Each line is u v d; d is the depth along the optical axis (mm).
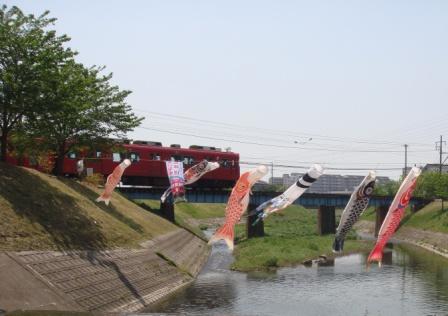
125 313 25469
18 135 40906
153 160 62156
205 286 38094
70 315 21562
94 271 28906
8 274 22766
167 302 31484
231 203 18641
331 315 30328
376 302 34125
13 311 20797
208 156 66375
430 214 89750
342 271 47281
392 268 49844
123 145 54531
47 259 26422
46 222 31422
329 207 84562
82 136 47469
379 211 93188
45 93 36781
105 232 36812
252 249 57906
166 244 46438
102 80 49875
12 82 34875
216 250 63656
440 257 60000
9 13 37156
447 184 87562
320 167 17906
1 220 27781
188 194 68062
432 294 36906
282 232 83125
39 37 36719
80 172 53031
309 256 55625
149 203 79500
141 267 34781
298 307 32031
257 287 38375
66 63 40062
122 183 62906
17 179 35344
